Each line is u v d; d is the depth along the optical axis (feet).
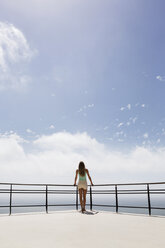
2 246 8.56
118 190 20.88
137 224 13.99
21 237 10.24
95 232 11.36
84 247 8.39
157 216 17.80
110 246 8.54
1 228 12.66
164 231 11.58
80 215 19.17
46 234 10.90
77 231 11.67
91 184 21.75
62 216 18.43
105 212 21.26
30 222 15.03
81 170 21.08
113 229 12.19
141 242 9.16
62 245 8.72
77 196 23.90
